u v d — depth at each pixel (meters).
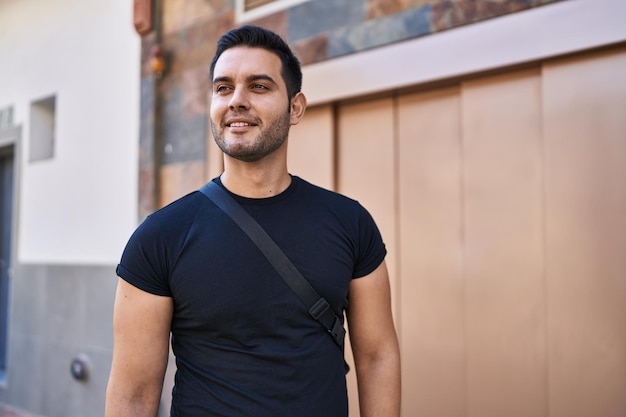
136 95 3.95
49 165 4.57
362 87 2.91
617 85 2.27
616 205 2.26
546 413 2.43
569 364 2.33
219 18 3.49
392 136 2.97
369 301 1.57
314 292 1.43
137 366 1.40
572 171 2.36
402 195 2.92
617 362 2.23
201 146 3.51
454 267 2.74
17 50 4.98
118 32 4.12
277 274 1.41
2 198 5.45
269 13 3.27
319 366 1.41
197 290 1.38
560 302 2.36
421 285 2.84
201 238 1.42
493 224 2.61
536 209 2.49
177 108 3.67
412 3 2.74
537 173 2.50
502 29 2.47
